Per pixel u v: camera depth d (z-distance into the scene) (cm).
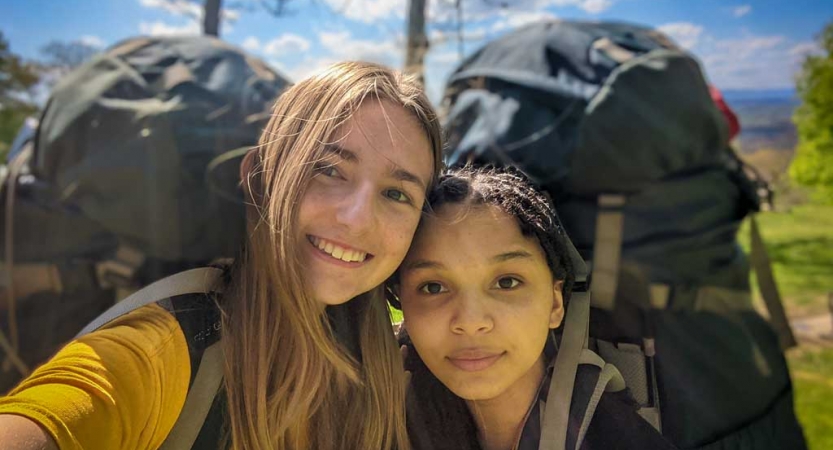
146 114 79
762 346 79
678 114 73
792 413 80
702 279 73
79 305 83
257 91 87
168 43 91
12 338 83
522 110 77
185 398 39
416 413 50
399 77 45
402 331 55
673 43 87
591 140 72
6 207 82
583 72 78
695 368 67
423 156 43
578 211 72
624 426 45
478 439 48
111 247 82
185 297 41
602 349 53
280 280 40
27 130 94
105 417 31
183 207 79
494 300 43
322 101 40
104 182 79
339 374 47
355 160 40
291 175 40
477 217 44
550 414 43
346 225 39
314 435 46
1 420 28
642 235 71
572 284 48
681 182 74
